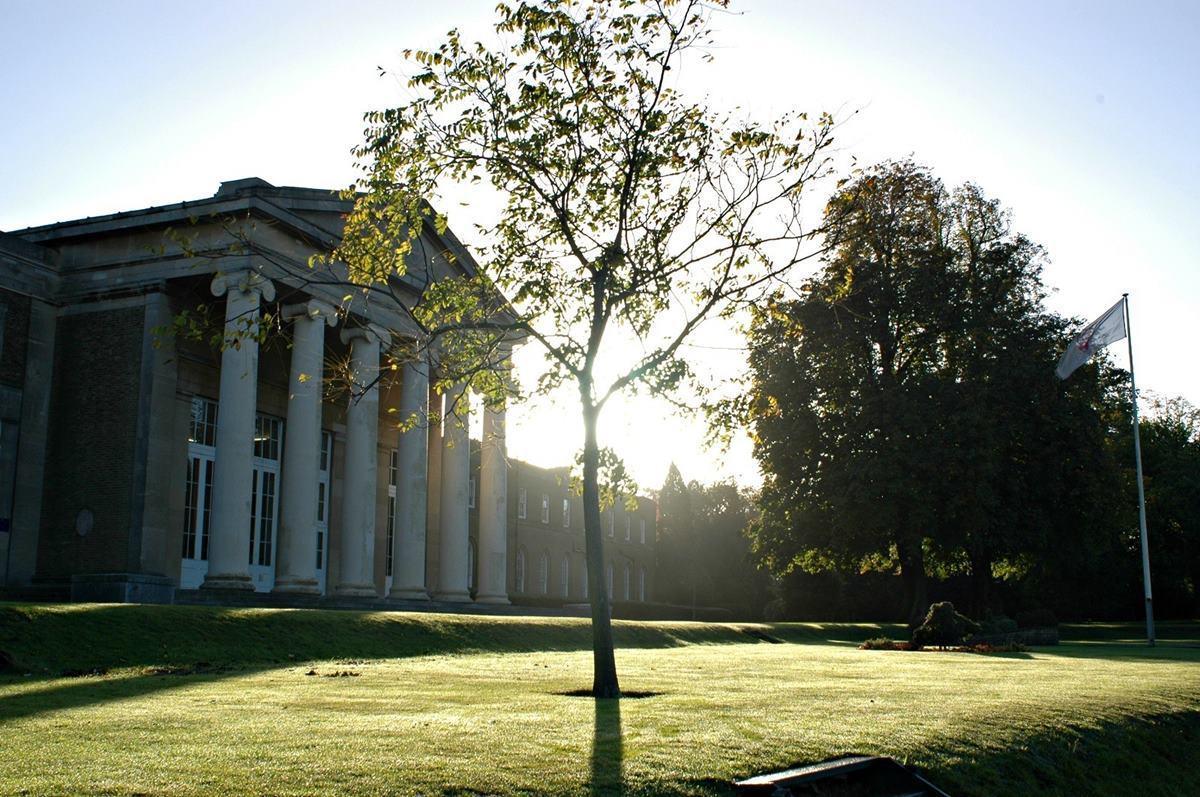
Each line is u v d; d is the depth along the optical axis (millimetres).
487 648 25125
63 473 30266
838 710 11750
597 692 13109
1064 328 46031
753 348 19203
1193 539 63500
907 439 40031
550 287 14602
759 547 47688
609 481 14914
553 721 10320
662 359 14711
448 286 15312
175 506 30922
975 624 35219
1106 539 48844
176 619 20344
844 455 41781
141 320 30266
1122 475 50531
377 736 9141
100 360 30578
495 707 11602
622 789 7645
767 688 14750
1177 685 16781
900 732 10305
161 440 29875
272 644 20469
